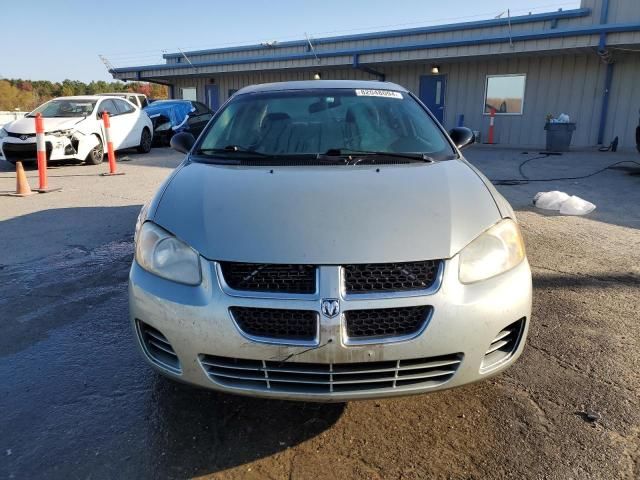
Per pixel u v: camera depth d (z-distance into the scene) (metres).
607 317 3.44
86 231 5.82
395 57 16.77
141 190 8.27
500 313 2.14
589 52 14.31
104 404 2.57
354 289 2.03
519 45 14.42
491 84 16.66
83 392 2.67
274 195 2.41
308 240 2.10
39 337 3.29
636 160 11.41
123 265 4.66
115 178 9.50
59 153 10.59
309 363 2.01
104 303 3.82
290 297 2.01
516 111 16.33
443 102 17.70
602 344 3.08
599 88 14.85
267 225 2.20
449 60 16.39
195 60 24.59
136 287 2.28
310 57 18.66
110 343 3.21
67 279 4.32
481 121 17.02
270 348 2.01
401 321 2.03
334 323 1.97
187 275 2.16
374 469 2.12
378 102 3.57
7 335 3.32
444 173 2.71
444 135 3.37
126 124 12.91
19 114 23.33
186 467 2.13
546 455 2.17
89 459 2.18
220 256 2.11
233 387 2.11
